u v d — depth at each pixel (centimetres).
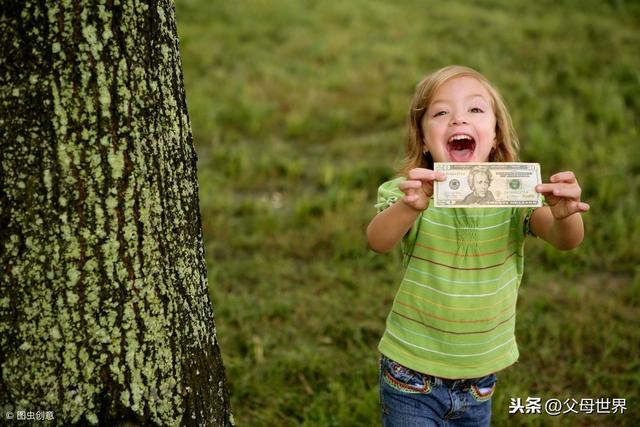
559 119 718
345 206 565
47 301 170
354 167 660
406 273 213
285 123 814
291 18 1201
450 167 191
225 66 977
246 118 810
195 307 196
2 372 172
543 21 1159
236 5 1255
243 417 318
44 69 162
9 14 160
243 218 570
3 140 163
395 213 198
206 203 579
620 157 620
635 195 561
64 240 168
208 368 202
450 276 204
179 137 186
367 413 306
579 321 388
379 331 391
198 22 1170
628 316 403
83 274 171
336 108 842
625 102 799
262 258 491
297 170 657
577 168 616
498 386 331
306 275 467
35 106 162
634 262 471
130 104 171
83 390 175
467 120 208
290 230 532
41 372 172
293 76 941
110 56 166
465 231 204
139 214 175
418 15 1236
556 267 470
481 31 1115
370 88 890
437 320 205
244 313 409
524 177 191
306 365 353
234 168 661
